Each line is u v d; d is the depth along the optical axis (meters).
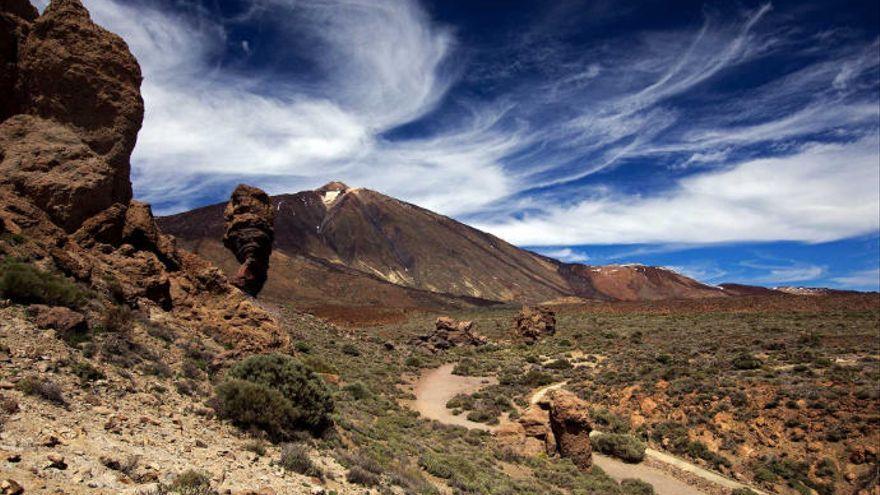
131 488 7.79
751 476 28.70
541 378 51.44
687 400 37.53
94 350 14.52
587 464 28.81
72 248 21.66
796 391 34.47
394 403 38.50
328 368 40.06
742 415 33.62
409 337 90.12
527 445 31.19
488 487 18.92
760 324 74.81
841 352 46.44
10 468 7.01
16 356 11.98
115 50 27.44
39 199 22.50
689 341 63.69
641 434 36.00
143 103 28.55
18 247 18.44
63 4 26.38
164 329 20.52
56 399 10.52
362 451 17.28
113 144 26.58
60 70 25.61
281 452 13.02
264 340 25.17
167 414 12.79
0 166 22.73
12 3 26.66
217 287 27.27
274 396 15.43
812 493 26.33
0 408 8.99
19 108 25.64
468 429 34.34
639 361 51.97
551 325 87.69
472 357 72.19
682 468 30.08
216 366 19.11
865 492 25.14
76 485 7.25
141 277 23.62
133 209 27.30
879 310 79.56
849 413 30.47
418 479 15.78
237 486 9.44
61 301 16.39
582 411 29.36
